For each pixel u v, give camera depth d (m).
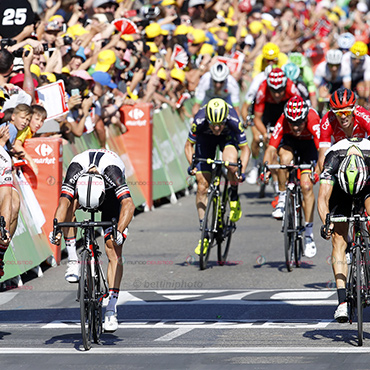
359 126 22.86
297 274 26.44
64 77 31.00
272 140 27.52
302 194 27.86
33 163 26.95
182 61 43.53
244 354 17.80
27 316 21.59
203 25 48.97
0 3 30.61
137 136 37.22
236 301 22.95
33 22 30.67
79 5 39.00
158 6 46.62
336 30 74.75
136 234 33.22
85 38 34.81
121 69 36.22
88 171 19.08
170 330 20.05
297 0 71.38
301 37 64.75
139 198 37.34
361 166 18.66
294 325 20.33
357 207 19.55
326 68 40.69
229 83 35.16
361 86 40.94
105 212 20.19
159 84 41.66
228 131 28.11
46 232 27.42
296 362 17.12
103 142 33.41
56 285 25.20
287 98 34.34
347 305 19.06
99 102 33.28
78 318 21.39
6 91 26.17
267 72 38.59
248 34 58.66
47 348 18.50
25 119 25.72
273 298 23.23
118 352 18.12
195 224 35.41
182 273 26.73
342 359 17.30
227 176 28.36
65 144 30.03
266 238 32.34
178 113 44.31
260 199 41.88
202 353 17.94
